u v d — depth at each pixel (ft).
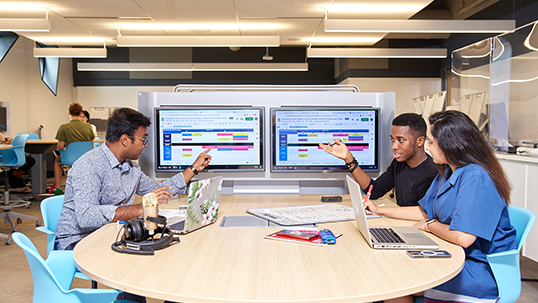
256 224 4.94
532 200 8.89
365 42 26.58
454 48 29.99
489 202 4.19
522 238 4.72
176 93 7.22
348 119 6.99
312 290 2.83
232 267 3.34
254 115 6.97
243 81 36.88
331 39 25.79
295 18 20.43
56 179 20.22
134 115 5.55
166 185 6.32
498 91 11.57
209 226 4.84
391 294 2.82
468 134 4.54
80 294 3.73
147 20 20.68
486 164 4.49
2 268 9.73
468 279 4.18
